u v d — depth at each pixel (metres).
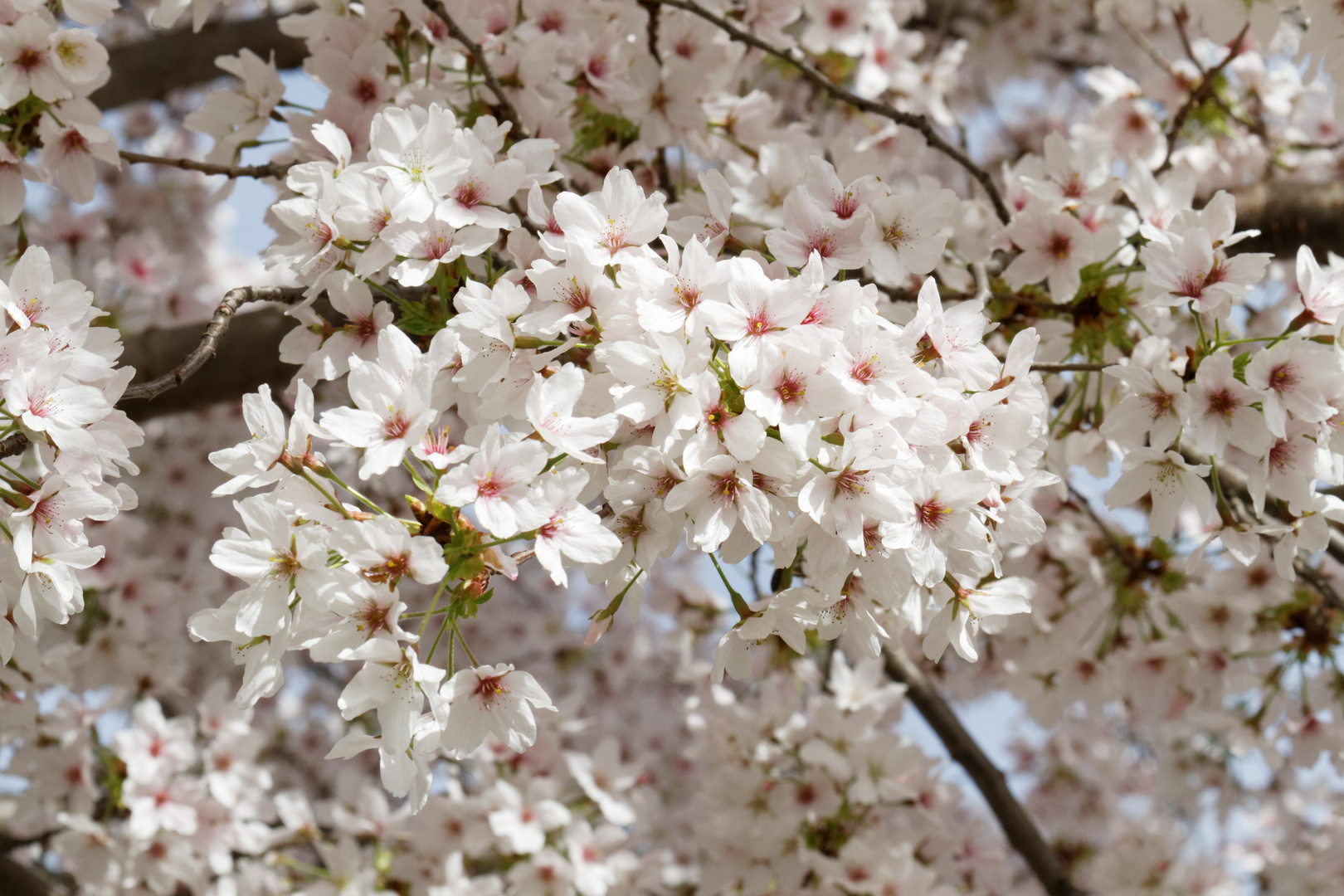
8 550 2.16
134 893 4.32
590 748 6.85
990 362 2.19
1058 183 3.38
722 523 1.98
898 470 1.99
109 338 2.37
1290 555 2.55
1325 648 4.09
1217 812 5.45
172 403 4.59
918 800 4.15
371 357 2.58
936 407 2.04
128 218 7.03
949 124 4.97
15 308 2.13
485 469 1.91
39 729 4.16
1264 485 2.42
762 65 4.91
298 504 1.98
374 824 4.51
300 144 3.21
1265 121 5.30
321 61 3.28
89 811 4.20
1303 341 2.34
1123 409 2.57
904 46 4.87
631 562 2.18
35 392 2.09
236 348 4.50
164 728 4.28
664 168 3.80
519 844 4.10
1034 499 4.39
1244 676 4.21
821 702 4.16
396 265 2.46
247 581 1.89
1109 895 5.27
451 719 2.03
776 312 2.01
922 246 2.48
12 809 4.70
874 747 4.12
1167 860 5.31
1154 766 6.77
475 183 2.37
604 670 7.12
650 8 3.57
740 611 2.23
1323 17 3.18
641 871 4.42
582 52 3.46
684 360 1.97
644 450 2.01
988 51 7.32
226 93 3.41
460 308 2.18
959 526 2.11
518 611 7.16
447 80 3.37
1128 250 3.37
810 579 2.19
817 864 3.95
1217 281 2.61
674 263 2.11
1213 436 2.44
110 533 4.83
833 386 1.96
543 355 2.09
